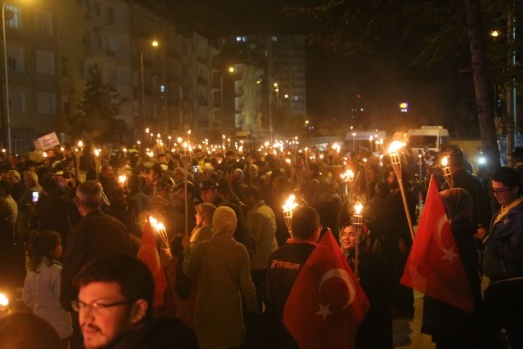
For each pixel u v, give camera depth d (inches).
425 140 1354.6
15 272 375.6
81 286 103.2
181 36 3097.9
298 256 211.2
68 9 2011.6
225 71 3976.4
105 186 506.0
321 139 2267.5
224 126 3949.3
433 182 225.5
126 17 2404.0
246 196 343.6
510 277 223.6
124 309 103.0
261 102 5068.9
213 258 252.1
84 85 2126.0
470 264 230.1
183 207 339.6
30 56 1825.8
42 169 593.9
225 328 251.3
